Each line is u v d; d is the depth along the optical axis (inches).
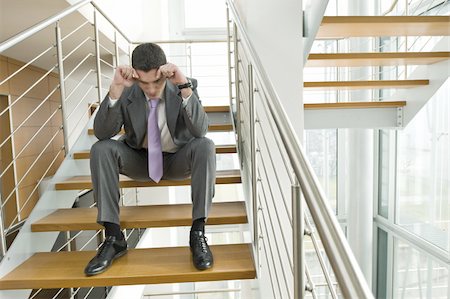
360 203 147.8
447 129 123.0
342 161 182.9
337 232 24.8
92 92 177.5
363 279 21.3
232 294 183.5
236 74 74.8
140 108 61.6
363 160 145.5
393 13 138.1
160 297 167.0
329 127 101.0
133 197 140.9
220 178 71.2
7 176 113.8
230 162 175.3
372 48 149.0
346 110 100.7
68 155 77.3
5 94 111.2
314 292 35.9
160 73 55.7
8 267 52.9
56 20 66.6
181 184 68.1
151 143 62.1
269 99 40.8
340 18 72.7
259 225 57.4
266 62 75.8
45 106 139.1
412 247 145.9
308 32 78.3
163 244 151.3
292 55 76.0
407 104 97.9
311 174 30.1
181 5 170.1
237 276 51.6
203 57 170.1
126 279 50.1
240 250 59.6
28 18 86.0
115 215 55.6
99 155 55.0
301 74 76.2
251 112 54.1
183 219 60.4
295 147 33.3
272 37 75.5
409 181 149.2
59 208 71.1
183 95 56.6
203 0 170.9
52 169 143.8
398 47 139.8
